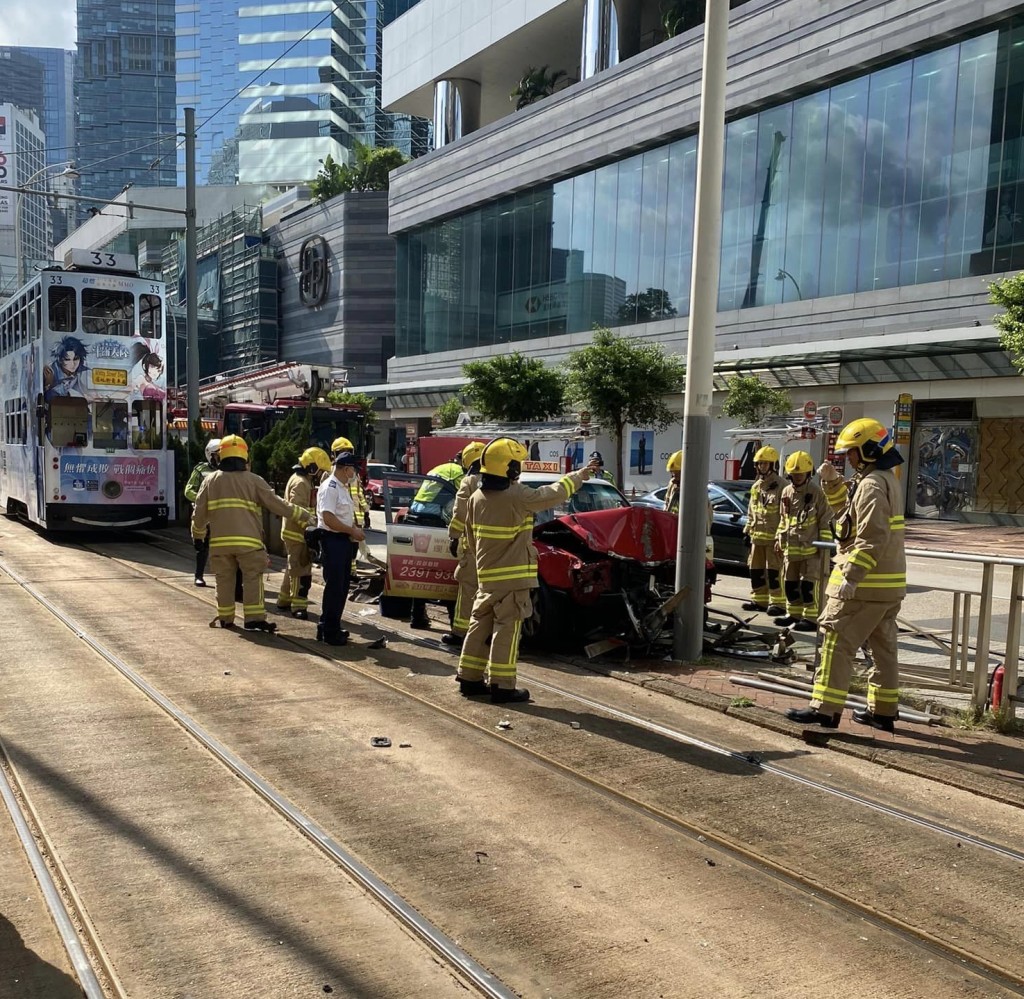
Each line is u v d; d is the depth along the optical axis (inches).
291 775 205.3
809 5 1135.6
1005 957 138.3
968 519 1045.2
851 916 150.1
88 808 185.0
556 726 248.1
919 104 1039.0
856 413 1148.5
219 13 3998.5
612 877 160.9
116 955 132.6
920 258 1043.9
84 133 5187.0
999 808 198.8
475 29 1827.0
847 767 223.6
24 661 304.7
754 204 1239.5
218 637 349.1
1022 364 783.1
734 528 567.2
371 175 2657.5
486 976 129.0
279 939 137.9
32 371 677.9
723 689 288.8
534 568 272.7
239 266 2817.4
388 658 323.9
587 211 1525.6
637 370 1082.1
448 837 175.3
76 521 644.1
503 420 1299.2
